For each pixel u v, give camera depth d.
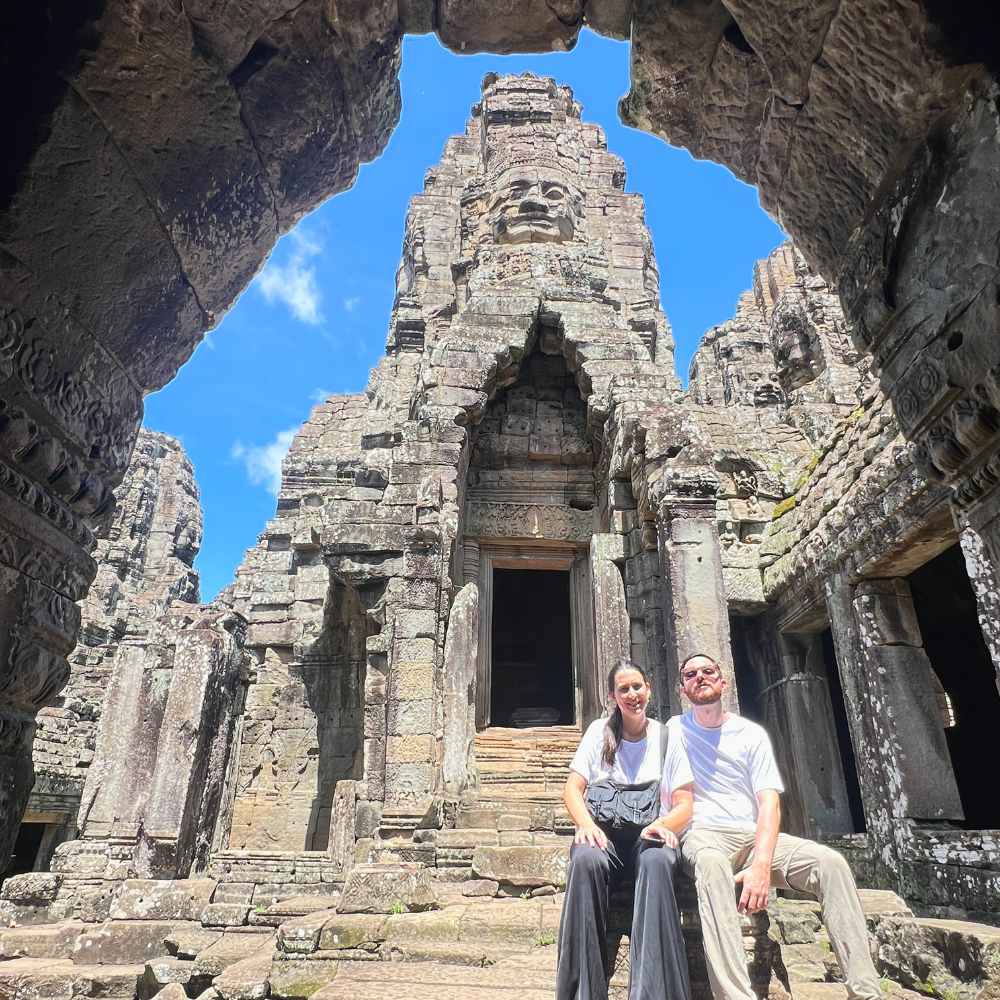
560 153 18.98
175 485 33.22
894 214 3.29
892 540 8.19
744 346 23.20
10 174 2.90
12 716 3.07
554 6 3.79
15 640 2.99
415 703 9.61
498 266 15.58
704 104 3.83
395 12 3.63
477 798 9.85
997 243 2.79
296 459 17.50
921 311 3.26
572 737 11.80
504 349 12.43
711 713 3.77
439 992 3.81
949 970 3.91
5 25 2.84
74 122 2.99
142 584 30.78
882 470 8.25
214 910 6.79
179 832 11.55
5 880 10.17
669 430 10.55
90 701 19.45
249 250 3.89
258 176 3.68
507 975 4.19
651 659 10.84
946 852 7.14
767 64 3.38
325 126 3.70
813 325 19.45
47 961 7.03
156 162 3.27
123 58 2.99
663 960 2.96
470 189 19.56
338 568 10.70
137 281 3.43
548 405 13.81
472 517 13.03
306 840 12.87
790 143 3.63
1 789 2.99
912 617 8.77
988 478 3.22
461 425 11.98
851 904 3.23
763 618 11.95
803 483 11.21
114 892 9.25
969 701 11.19
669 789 3.54
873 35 2.96
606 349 12.70
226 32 3.10
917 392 3.38
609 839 3.59
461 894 6.32
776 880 3.49
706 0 3.47
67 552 3.34
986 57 2.78
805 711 10.87
